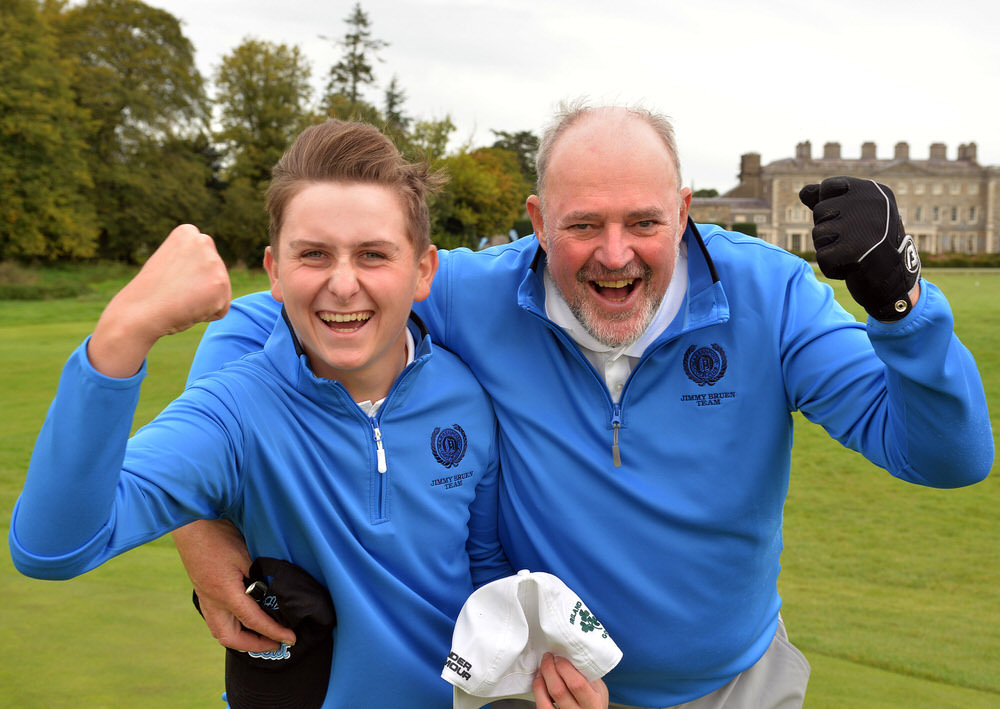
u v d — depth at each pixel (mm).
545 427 2025
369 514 1812
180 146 49000
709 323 1956
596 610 2068
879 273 1506
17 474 7223
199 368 2002
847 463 8820
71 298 29891
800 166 86562
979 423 1627
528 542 2088
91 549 1434
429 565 1905
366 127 1815
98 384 1357
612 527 2021
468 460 1973
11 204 39156
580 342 1999
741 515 2037
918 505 7531
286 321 1848
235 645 1797
